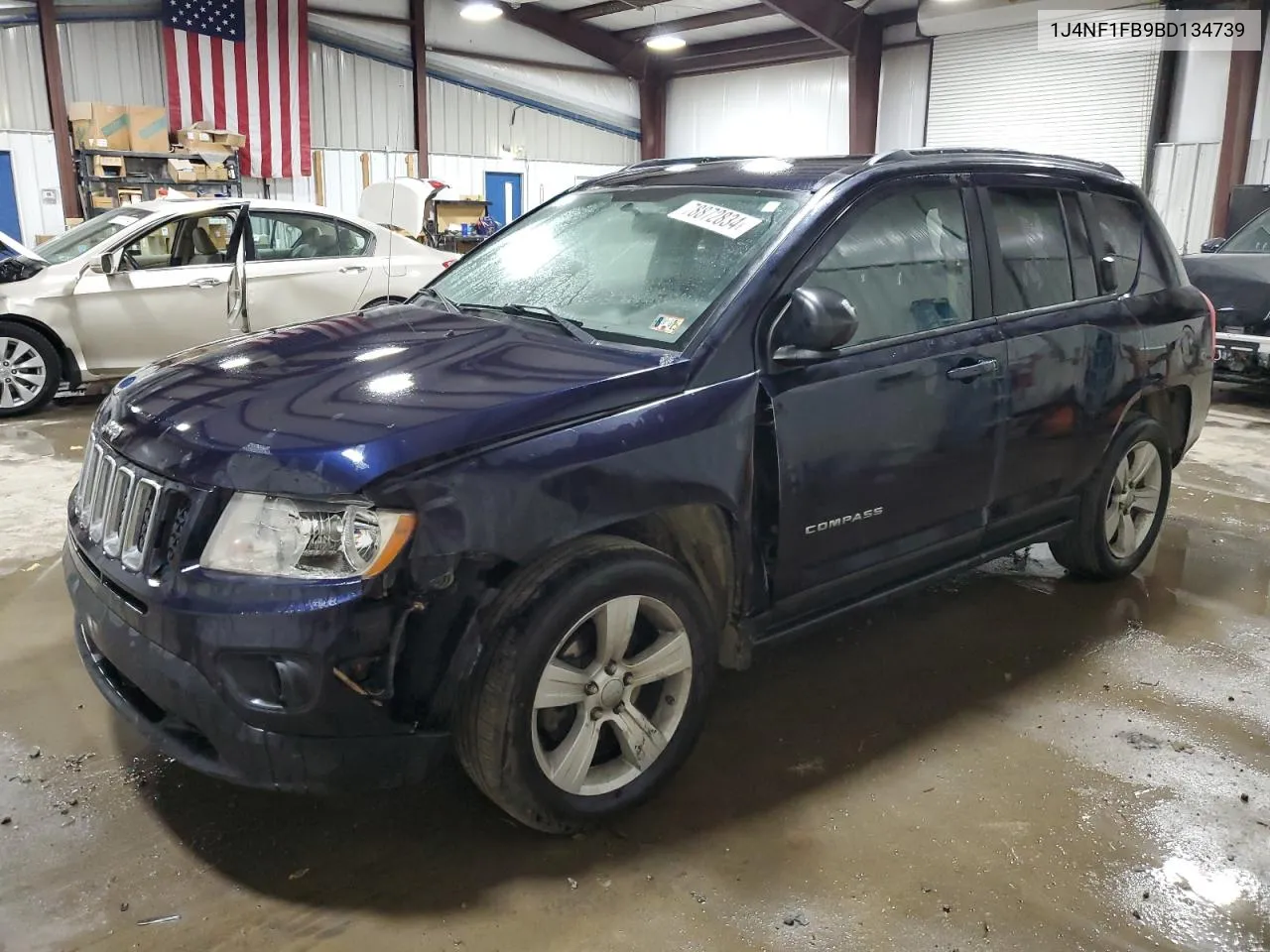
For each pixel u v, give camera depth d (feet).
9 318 23.03
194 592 6.90
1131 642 12.21
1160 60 41.11
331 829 8.20
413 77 53.42
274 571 6.82
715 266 9.29
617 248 10.39
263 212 25.53
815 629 9.72
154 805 8.45
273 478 6.88
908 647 11.98
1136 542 13.80
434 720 7.29
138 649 7.26
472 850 7.98
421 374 8.19
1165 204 41.52
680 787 8.93
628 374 8.05
